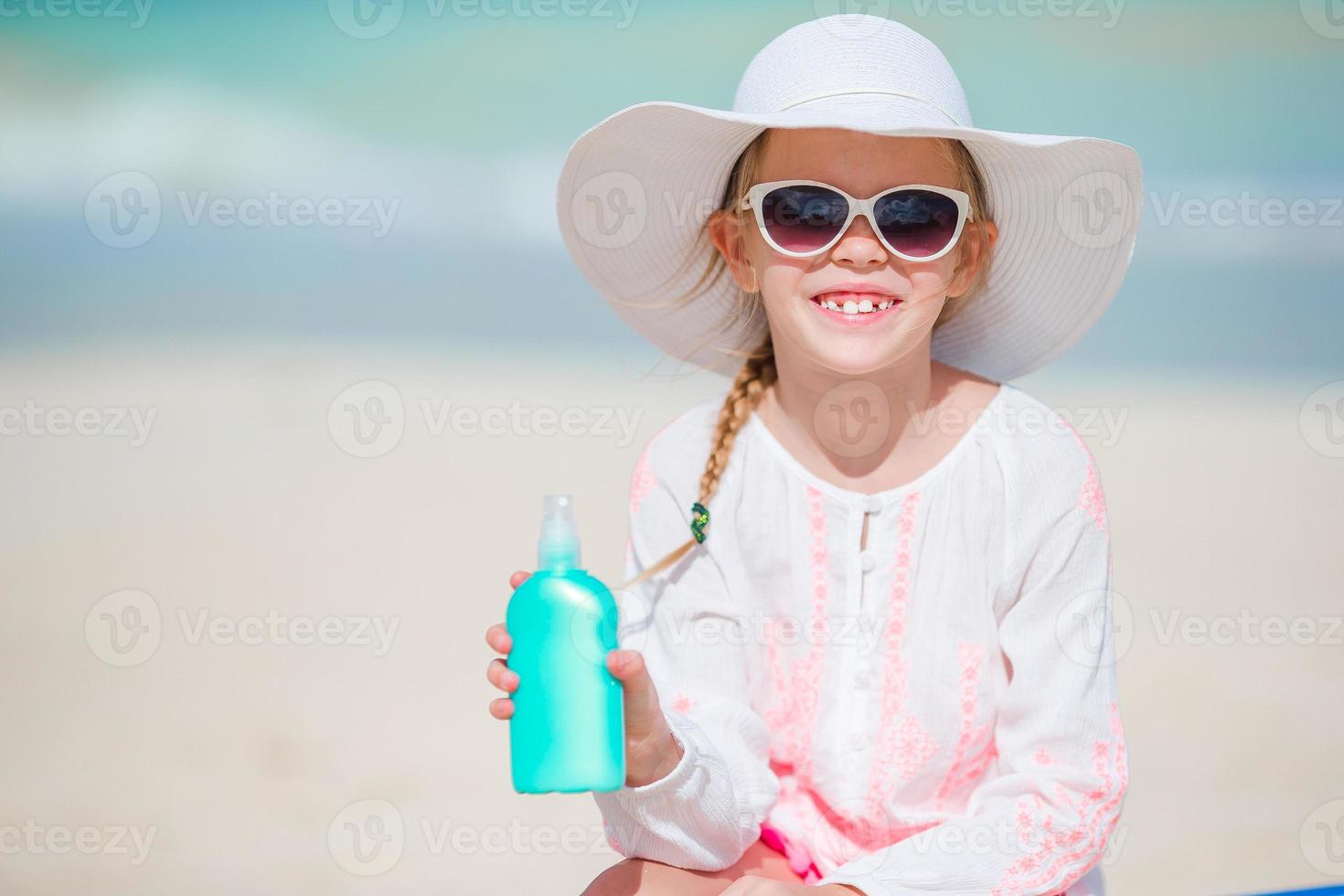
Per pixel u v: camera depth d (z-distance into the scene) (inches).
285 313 483.8
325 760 183.0
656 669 114.7
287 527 277.4
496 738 191.2
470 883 152.0
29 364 414.6
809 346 105.9
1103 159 107.2
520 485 299.9
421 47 836.0
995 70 789.9
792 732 115.0
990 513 110.2
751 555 116.0
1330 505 305.3
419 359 414.9
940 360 130.8
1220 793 177.0
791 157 107.7
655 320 130.6
